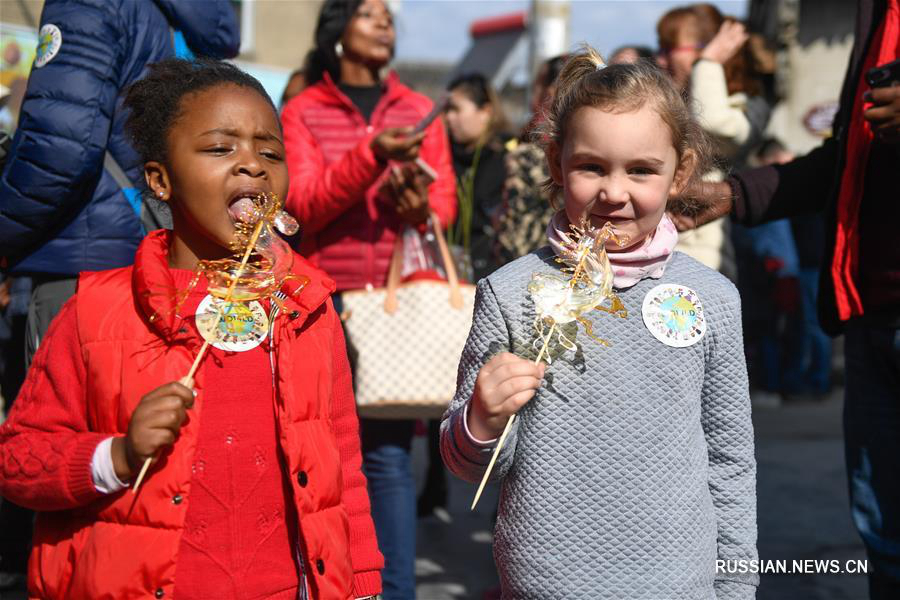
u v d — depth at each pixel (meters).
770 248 9.39
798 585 4.54
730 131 4.65
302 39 13.27
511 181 4.53
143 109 2.39
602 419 2.32
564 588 2.29
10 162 3.04
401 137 3.94
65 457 2.11
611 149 2.28
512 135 6.23
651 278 2.41
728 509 2.43
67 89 2.99
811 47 14.36
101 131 3.04
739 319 2.45
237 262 2.26
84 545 2.14
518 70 16.66
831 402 9.84
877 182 3.11
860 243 3.15
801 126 14.47
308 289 2.35
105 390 2.18
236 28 3.48
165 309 2.21
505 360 2.18
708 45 4.89
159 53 3.20
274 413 2.26
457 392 2.43
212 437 2.20
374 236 4.18
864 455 3.19
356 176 3.95
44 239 3.13
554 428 2.32
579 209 2.35
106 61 3.04
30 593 2.21
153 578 2.09
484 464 2.29
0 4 8.84
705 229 4.79
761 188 3.45
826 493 6.19
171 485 2.12
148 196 3.00
